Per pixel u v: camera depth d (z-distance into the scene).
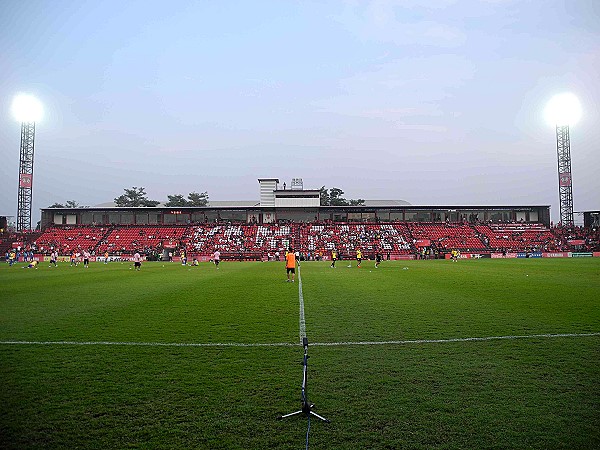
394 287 22.30
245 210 80.38
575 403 6.36
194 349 9.48
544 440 5.29
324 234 75.75
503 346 9.61
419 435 5.41
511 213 84.56
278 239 74.06
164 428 5.62
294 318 13.20
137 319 13.09
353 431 5.52
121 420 5.86
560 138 84.56
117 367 8.15
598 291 19.78
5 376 7.63
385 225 79.06
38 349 9.49
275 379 7.45
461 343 9.91
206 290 21.39
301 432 5.50
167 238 74.31
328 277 29.59
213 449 5.09
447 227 79.19
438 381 7.31
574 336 10.52
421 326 11.83
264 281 26.70
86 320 12.92
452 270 35.97
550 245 73.75
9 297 18.62
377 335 10.77
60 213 80.81
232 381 7.34
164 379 7.46
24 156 76.62
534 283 23.75
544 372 7.75
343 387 7.04
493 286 22.30
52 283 25.61
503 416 5.93
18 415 6.03
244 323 12.41
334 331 11.26
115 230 76.69
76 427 5.66
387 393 6.76
